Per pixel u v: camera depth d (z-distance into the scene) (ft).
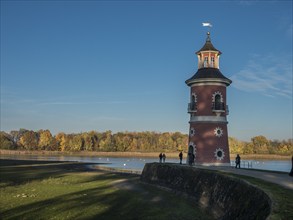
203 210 94.53
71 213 95.91
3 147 625.41
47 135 647.15
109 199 117.50
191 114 164.76
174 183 130.82
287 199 55.36
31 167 257.55
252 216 59.00
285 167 296.30
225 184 86.74
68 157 506.07
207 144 157.07
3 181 164.96
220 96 159.94
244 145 550.77
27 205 105.60
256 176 93.86
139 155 610.24
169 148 642.22
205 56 168.25
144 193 130.21
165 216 91.50
